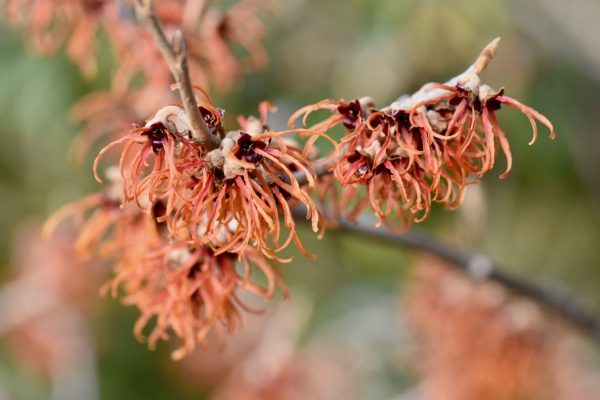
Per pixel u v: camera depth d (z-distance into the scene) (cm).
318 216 43
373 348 96
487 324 62
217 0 59
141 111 54
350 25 88
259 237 42
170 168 42
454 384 63
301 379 76
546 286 59
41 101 85
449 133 43
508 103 43
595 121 94
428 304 65
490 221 93
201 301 46
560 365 70
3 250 110
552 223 96
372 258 90
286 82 89
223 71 55
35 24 58
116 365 113
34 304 100
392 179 43
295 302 82
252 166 42
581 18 87
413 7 81
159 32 41
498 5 80
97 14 56
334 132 79
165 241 46
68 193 91
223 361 108
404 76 83
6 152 98
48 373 107
